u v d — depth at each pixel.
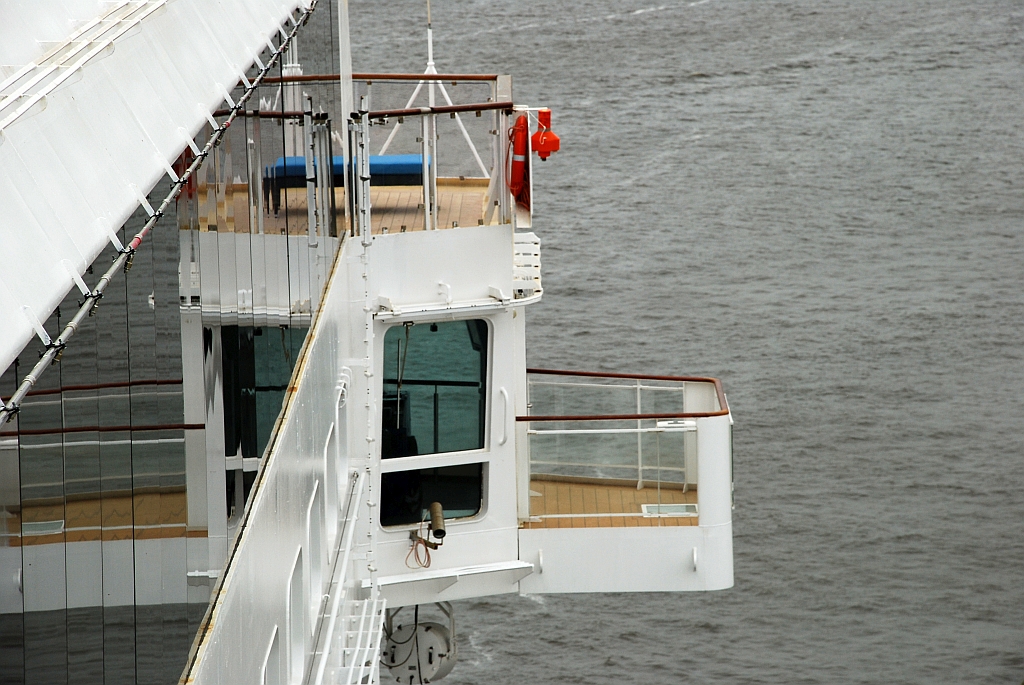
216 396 24.62
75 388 15.58
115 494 17.34
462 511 63.97
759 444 193.38
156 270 19.77
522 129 59.91
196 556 22.58
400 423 62.41
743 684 152.38
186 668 21.70
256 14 35.59
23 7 24.95
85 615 16.08
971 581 165.25
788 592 165.12
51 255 16.19
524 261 63.31
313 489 41.22
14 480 13.54
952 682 151.00
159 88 23.94
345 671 44.19
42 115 18.78
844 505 179.25
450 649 72.25
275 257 33.81
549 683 153.25
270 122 33.25
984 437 192.62
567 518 65.69
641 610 163.75
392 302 59.88
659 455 65.38
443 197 61.84
